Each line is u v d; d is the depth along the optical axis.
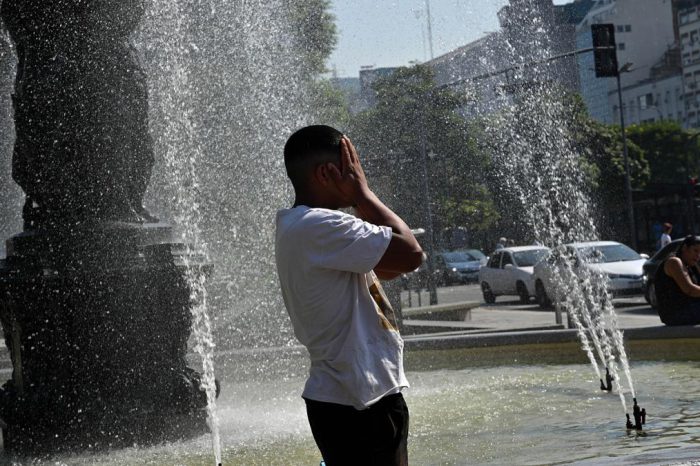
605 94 108.88
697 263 10.51
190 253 6.71
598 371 8.45
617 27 106.38
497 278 29.98
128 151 6.45
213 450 6.11
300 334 2.90
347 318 2.82
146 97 6.52
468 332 15.11
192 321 6.58
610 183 58.50
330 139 2.98
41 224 6.34
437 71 46.12
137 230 6.43
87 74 6.32
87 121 6.32
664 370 8.75
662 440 5.32
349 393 2.78
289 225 2.86
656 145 73.06
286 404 8.30
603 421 6.19
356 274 2.86
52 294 6.21
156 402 6.39
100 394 6.25
